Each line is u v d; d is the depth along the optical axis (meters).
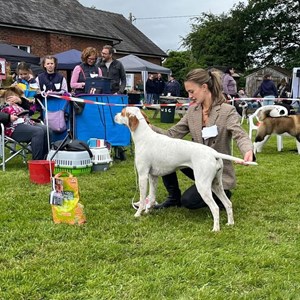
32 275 2.96
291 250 3.50
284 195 5.25
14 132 6.39
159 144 4.11
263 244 3.62
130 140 7.27
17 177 6.00
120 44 30.55
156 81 19.80
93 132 6.91
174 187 4.64
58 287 2.84
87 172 6.28
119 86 8.11
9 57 13.76
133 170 6.61
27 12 22.78
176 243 3.61
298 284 2.93
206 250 3.48
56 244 3.55
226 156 3.83
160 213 4.46
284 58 38.12
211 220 4.23
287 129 8.67
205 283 2.93
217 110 4.18
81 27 25.20
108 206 4.67
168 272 3.05
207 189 3.85
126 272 3.06
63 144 6.24
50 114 6.65
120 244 3.57
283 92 19.52
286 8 38.06
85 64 7.57
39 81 7.24
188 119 4.38
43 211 4.41
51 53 23.14
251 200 5.02
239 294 2.79
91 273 3.02
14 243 3.57
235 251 3.47
